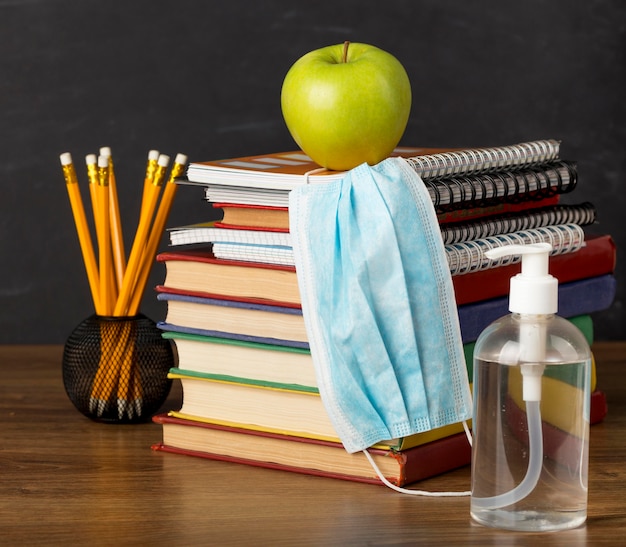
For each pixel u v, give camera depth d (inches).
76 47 77.1
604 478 45.6
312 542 38.5
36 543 38.7
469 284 47.2
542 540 38.5
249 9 77.3
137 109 77.7
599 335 80.2
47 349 74.5
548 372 38.6
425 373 44.3
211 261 48.1
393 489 44.4
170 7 77.1
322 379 44.7
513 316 39.4
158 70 77.5
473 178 47.5
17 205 78.2
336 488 44.7
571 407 39.0
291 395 46.8
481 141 78.4
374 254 43.6
